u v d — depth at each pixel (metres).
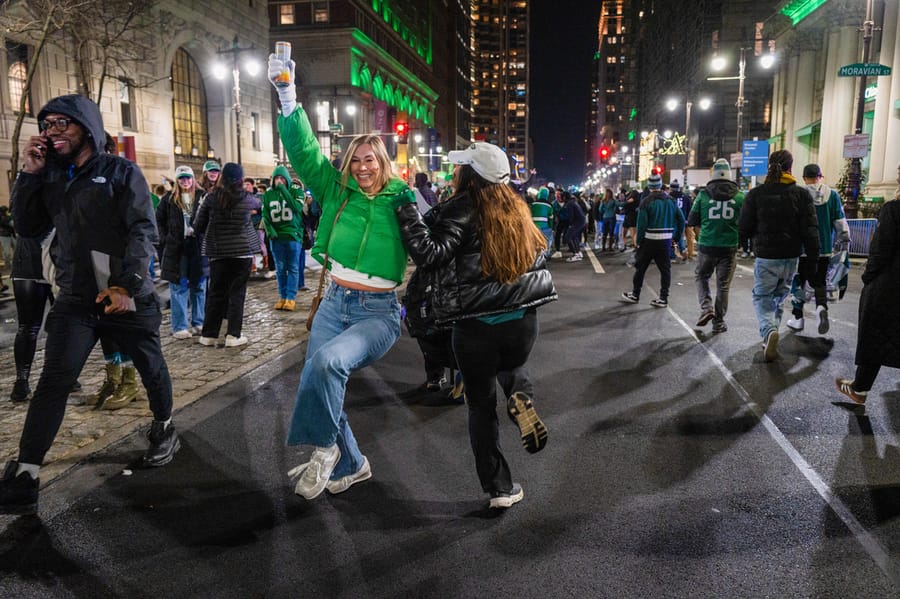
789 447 4.91
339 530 3.69
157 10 35.22
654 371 7.13
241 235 8.03
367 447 4.93
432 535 3.62
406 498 4.08
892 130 29.55
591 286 14.27
